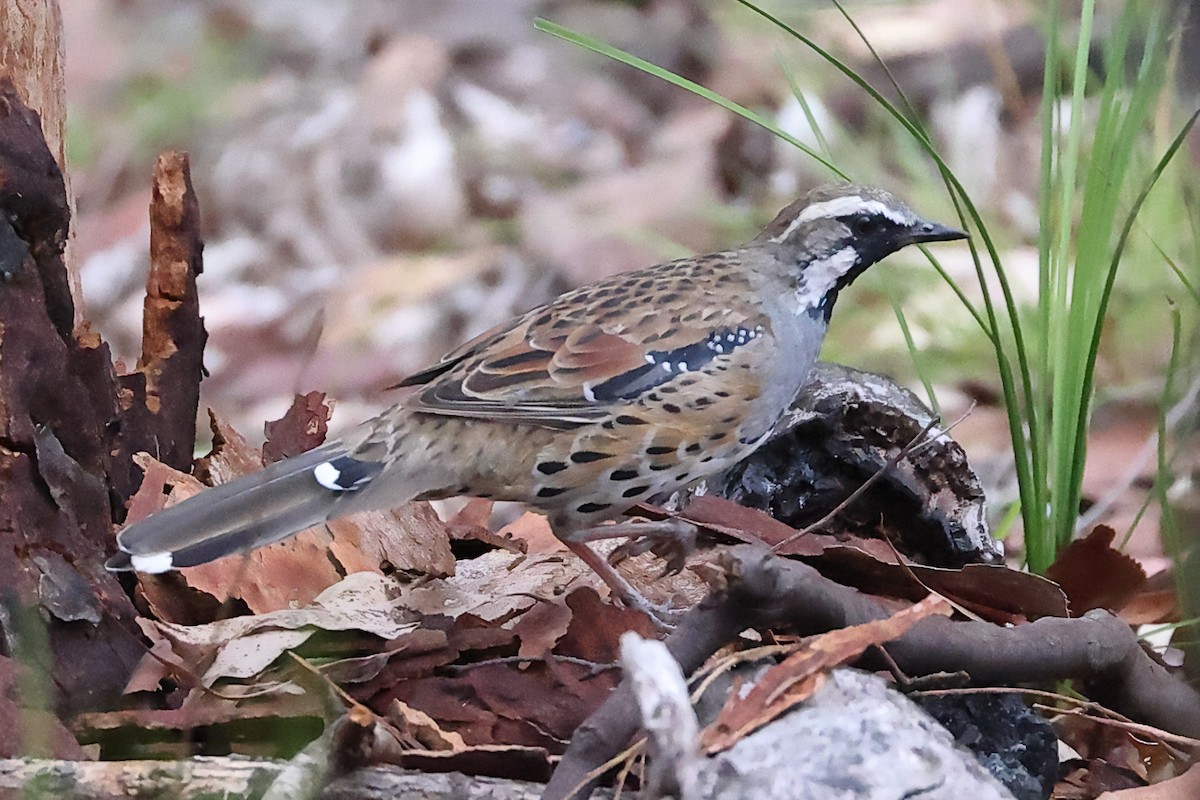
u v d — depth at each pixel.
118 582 8.31
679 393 8.88
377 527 9.48
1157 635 10.84
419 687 7.95
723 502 9.33
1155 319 14.82
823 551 8.40
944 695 7.46
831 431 9.95
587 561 9.10
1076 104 10.13
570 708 7.83
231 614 8.70
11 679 7.27
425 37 24.41
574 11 25.12
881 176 18.56
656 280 9.49
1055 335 9.99
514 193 20.66
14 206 7.87
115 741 7.50
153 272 9.67
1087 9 10.19
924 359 15.41
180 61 24.75
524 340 8.97
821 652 6.72
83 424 8.40
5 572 7.66
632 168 21.09
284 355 18.02
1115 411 14.18
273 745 7.55
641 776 6.71
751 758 6.34
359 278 19.05
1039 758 7.68
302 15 25.38
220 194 21.23
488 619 8.60
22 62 8.91
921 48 21.64
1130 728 7.77
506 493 8.88
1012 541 12.95
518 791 6.68
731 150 20.98
